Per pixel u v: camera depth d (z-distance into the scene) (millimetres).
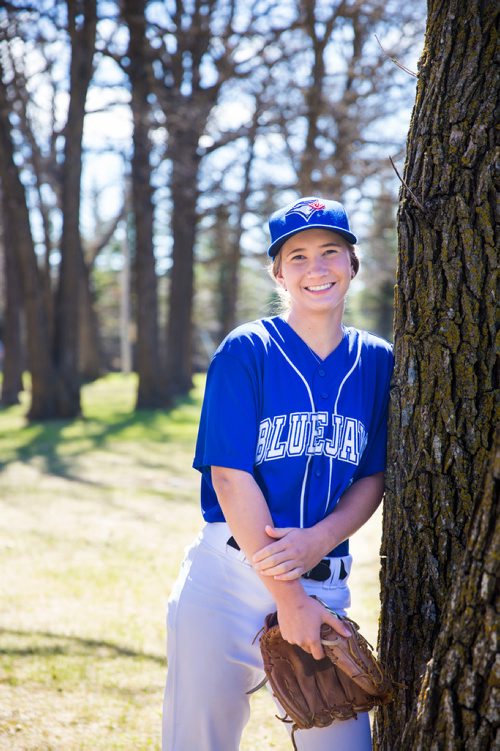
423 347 2203
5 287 22484
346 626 2051
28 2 14711
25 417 17094
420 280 2207
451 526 2162
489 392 2105
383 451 2338
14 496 9211
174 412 18578
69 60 16125
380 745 2357
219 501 2111
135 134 18172
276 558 1997
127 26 17156
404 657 2262
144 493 9562
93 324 29422
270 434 2162
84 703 3770
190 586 2258
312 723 2031
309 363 2205
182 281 23656
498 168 2080
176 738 2260
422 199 2195
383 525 2340
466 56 2121
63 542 7133
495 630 1761
